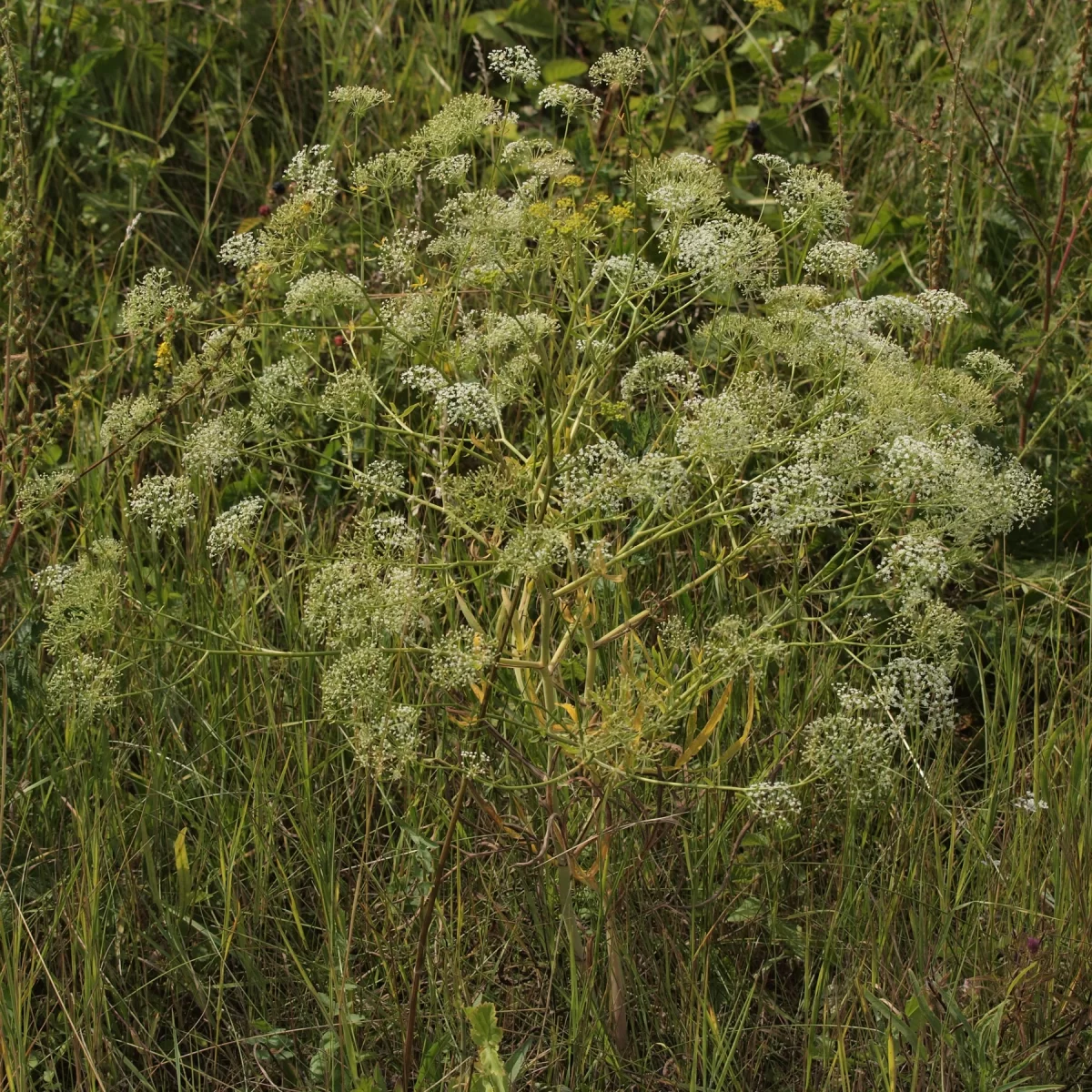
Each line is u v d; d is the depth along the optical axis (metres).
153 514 2.81
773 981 3.02
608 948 2.75
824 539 3.66
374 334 3.81
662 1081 2.71
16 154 3.16
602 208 3.72
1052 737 3.11
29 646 3.14
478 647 2.42
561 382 2.89
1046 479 3.87
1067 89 4.66
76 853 3.02
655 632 3.26
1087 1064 2.65
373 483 2.65
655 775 2.88
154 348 3.89
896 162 4.77
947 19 5.28
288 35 5.06
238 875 3.05
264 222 4.34
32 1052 2.81
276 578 3.54
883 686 2.67
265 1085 2.80
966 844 3.07
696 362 3.33
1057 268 4.34
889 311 2.94
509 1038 2.87
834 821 3.12
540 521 2.51
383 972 2.91
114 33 4.94
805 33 5.10
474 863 3.04
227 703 3.22
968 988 2.70
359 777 3.16
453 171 2.81
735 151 4.66
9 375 3.29
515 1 5.02
